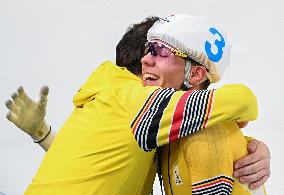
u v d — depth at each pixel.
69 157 4.55
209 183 4.32
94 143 4.49
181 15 4.88
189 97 4.27
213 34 4.83
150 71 4.82
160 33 4.76
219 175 4.32
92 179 4.45
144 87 4.54
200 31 4.76
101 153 4.46
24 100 5.76
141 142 4.30
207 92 4.29
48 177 4.57
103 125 4.49
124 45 5.31
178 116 4.23
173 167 4.55
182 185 4.54
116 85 4.72
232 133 4.45
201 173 4.33
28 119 5.80
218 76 4.93
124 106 4.45
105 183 4.46
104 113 4.52
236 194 4.46
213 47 4.79
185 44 4.70
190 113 4.22
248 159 4.44
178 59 4.77
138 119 4.33
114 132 4.44
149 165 4.61
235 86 4.36
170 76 4.80
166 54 4.77
